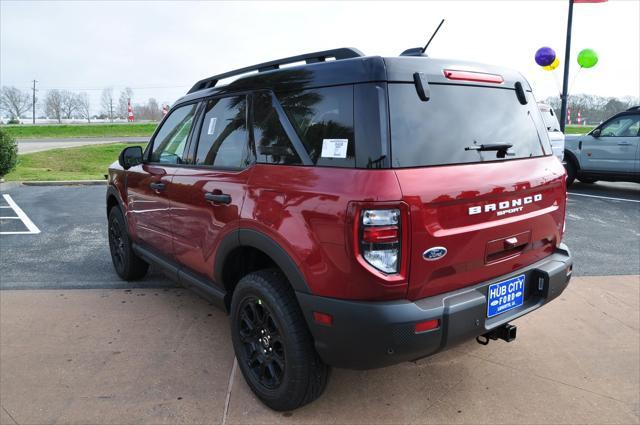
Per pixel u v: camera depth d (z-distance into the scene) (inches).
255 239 98.8
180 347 131.6
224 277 114.9
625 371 118.7
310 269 86.7
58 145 1104.2
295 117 96.3
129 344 133.3
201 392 110.3
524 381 114.5
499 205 93.7
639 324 144.1
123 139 1425.9
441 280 86.4
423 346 82.9
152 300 165.6
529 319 148.2
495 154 97.7
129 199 164.6
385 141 81.1
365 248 79.2
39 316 152.2
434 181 83.4
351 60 88.6
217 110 121.6
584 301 161.5
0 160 491.5
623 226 267.7
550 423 99.0
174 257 139.4
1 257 218.1
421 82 87.6
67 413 102.7
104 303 163.0
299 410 103.2
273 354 101.1
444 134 89.6
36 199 385.4
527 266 105.2
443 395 108.7
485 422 99.2
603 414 101.9
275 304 94.8
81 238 253.9
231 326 111.0
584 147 391.2
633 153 360.8
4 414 102.4
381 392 109.7
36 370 119.8
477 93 99.4
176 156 137.9
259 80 107.2
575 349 129.6
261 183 98.8
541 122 115.7
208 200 114.3
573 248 224.2
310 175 89.0
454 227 86.0
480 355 126.8
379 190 78.3
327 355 88.2
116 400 107.2
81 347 131.6
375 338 80.9
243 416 101.3
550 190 108.0
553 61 413.7
